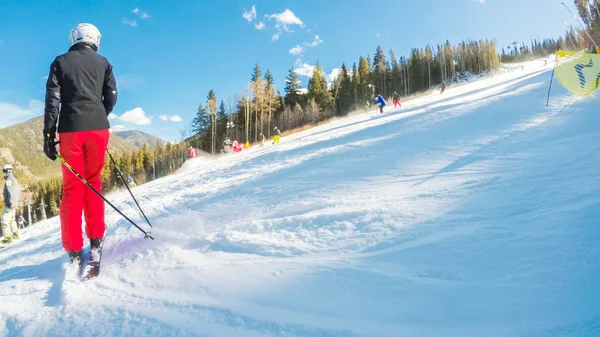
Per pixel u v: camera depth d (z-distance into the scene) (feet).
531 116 20.38
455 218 7.77
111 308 5.85
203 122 207.00
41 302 6.54
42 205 214.48
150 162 198.49
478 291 4.93
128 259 8.11
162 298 5.99
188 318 5.23
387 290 5.26
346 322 4.63
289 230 8.63
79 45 8.75
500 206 8.12
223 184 21.44
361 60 250.16
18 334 5.47
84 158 8.50
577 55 22.53
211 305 5.50
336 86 237.86
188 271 6.86
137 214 16.15
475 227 7.07
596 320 4.03
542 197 8.20
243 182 20.02
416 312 4.66
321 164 20.10
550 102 22.74
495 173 11.45
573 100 21.68
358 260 6.36
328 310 4.96
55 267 8.52
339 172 16.62
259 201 13.38
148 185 40.73
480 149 15.76
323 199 11.62
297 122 197.88
